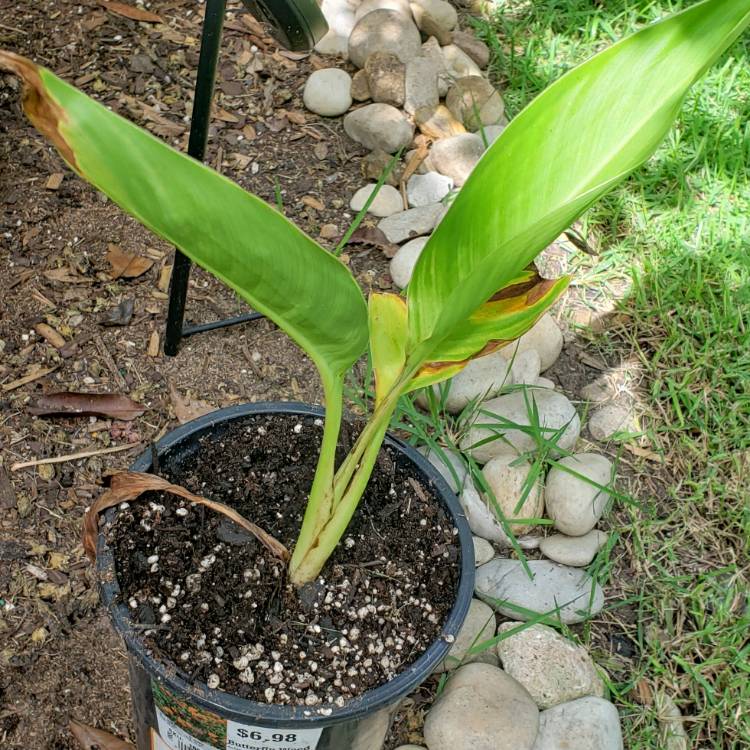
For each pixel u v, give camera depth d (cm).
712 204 217
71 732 142
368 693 109
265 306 83
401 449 133
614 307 201
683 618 159
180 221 72
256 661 111
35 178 212
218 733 111
